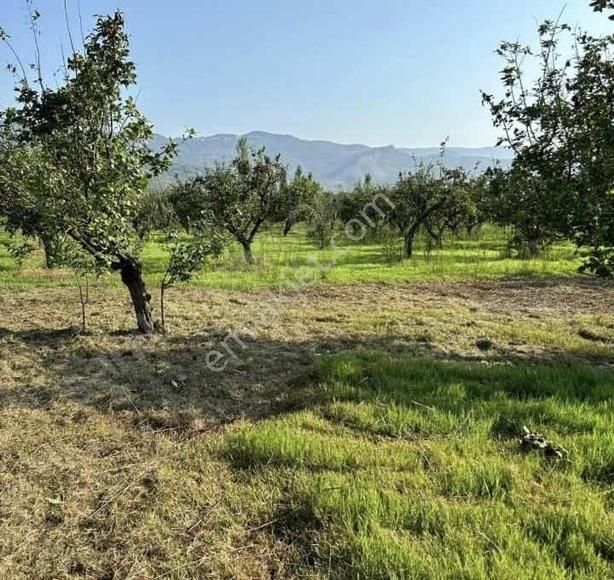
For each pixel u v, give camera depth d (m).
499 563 2.55
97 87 6.22
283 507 3.23
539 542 2.76
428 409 4.46
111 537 3.06
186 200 14.86
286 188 20.42
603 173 5.62
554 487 3.29
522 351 6.80
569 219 5.85
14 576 2.75
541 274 13.77
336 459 3.71
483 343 7.10
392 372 5.54
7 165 6.40
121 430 4.48
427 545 2.75
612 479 3.42
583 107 5.95
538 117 6.19
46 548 2.97
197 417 4.70
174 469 3.76
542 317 8.86
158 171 6.94
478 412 4.41
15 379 5.66
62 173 6.22
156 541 2.99
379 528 2.89
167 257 18.81
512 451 3.79
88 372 5.88
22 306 9.56
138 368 5.99
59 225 6.16
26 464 3.88
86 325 7.99
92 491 3.53
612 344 7.27
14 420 4.63
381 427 4.24
